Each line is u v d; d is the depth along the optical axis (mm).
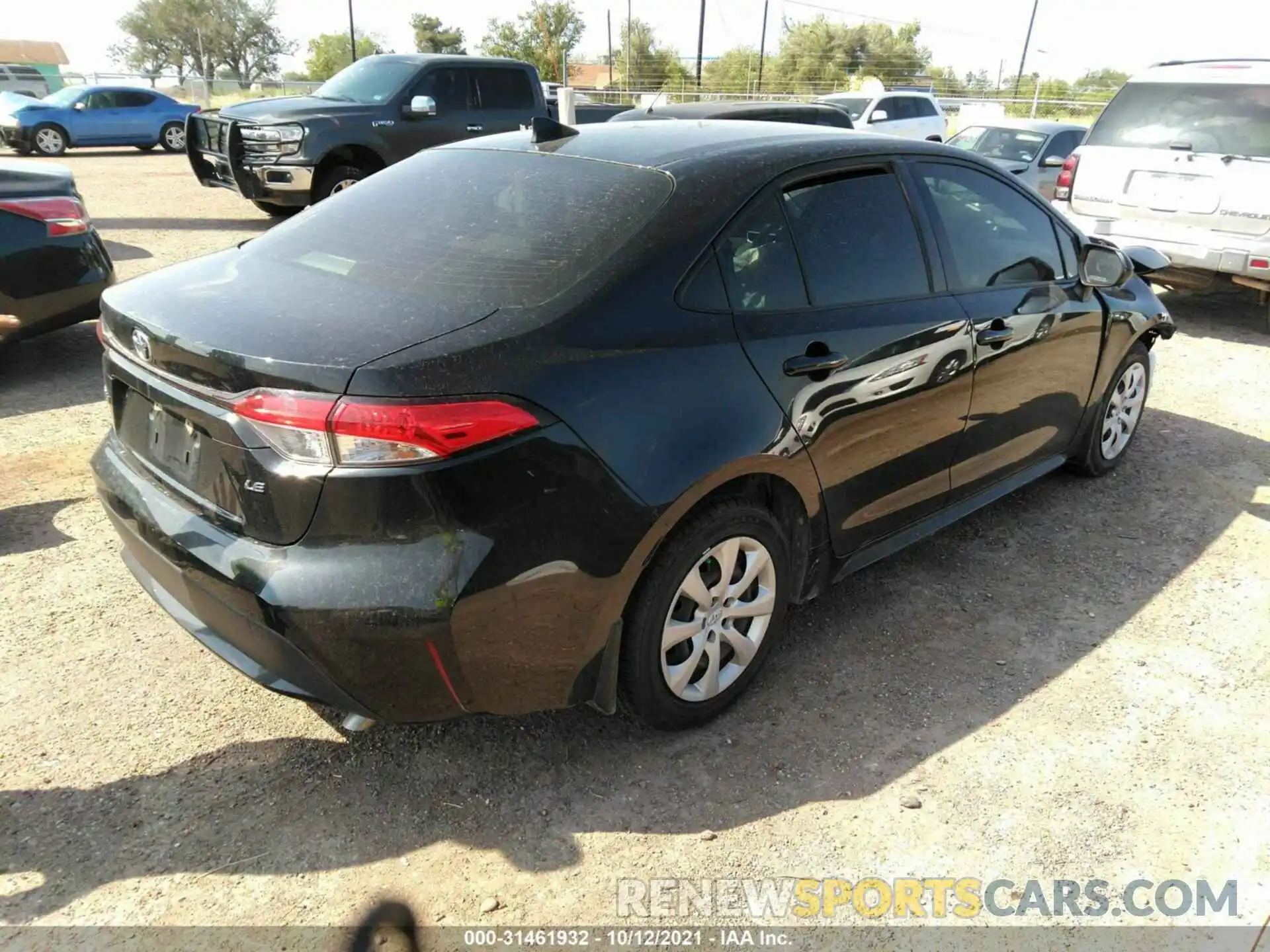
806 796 2629
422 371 2137
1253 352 7238
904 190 3344
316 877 2328
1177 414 5809
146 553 2562
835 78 51875
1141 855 2457
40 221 5578
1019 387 3766
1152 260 4715
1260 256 7059
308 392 2123
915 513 3479
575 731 2869
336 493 2127
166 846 2400
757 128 3328
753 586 2904
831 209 3074
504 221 2742
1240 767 2768
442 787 2631
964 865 2416
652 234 2607
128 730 2805
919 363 3178
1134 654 3312
